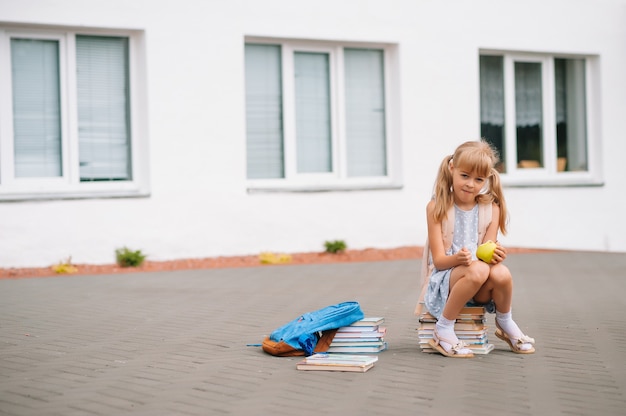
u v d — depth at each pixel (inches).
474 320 257.0
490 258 246.7
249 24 552.1
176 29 530.9
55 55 512.1
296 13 566.3
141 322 319.6
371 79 606.9
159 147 527.8
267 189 556.7
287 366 243.3
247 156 567.2
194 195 537.3
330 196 576.7
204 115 540.1
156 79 526.6
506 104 661.9
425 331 261.1
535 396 207.8
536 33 654.5
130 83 529.7
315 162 589.9
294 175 579.8
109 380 227.3
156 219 526.9
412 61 605.0
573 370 236.1
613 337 285.0
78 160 516.7
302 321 261.7
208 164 541.3
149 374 233.9
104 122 524.4
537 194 656.4
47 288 414.3
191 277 457.7
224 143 545.6
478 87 629.0
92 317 331.0
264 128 572.4
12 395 212.1
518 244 650.8
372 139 607.5
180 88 533.3
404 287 414.9
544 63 677.9
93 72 520.7
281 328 264.4
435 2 611.8
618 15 688.4
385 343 266.5
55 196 498.9
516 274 470.0
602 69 684.7
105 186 523.5
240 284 427.5
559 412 193.3
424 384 220.5
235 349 268.2
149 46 524.1
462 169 253.4
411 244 605.0
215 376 231.0
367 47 602.9
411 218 604.4
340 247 569.3
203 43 538.9
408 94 604.1
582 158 694.5
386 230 596.1
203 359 253.1
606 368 238.4
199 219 539.2
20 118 503.5
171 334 294.8
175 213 532.4
